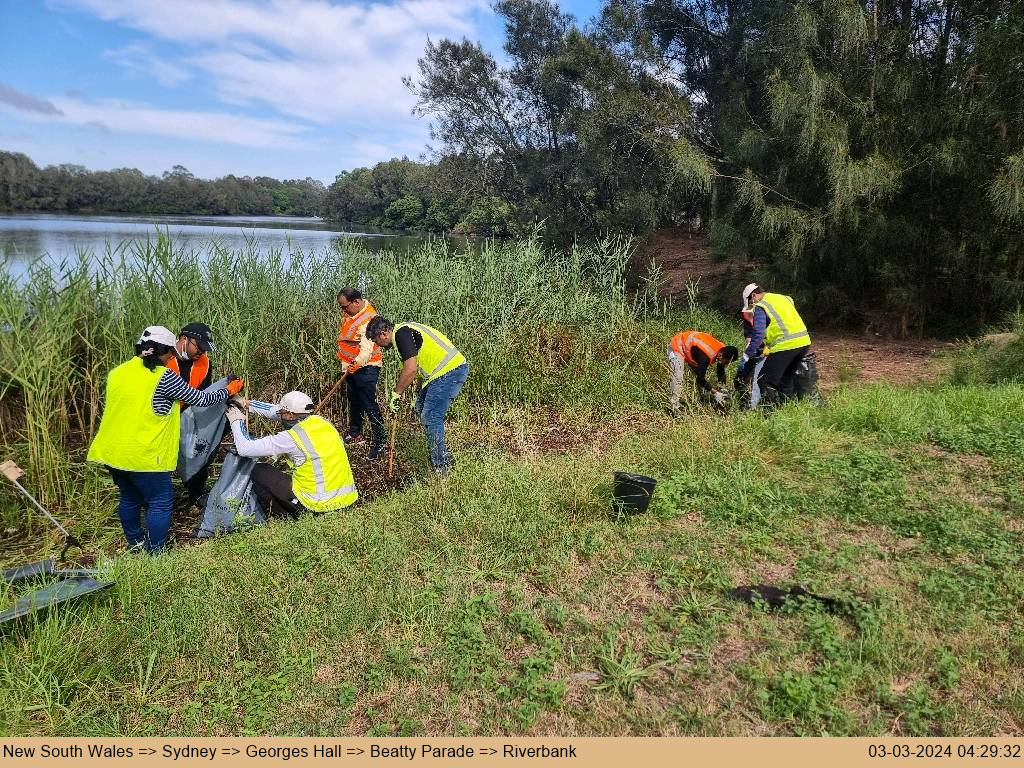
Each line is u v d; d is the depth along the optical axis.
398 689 3.11
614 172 17.88
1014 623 3.37
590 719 2.87
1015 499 4.71
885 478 5.14
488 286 9.65
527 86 20.86
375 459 6.71
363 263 9.80
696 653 3.24
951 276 11.61
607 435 7.20
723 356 7.34
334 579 3.91
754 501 4.83
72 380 6.41
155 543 4.72
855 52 11.72
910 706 2.85
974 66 10.77
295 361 7.69
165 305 6.90
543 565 4.07
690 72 17.95
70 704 3.10
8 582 3.80
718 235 13.16
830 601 3.57
